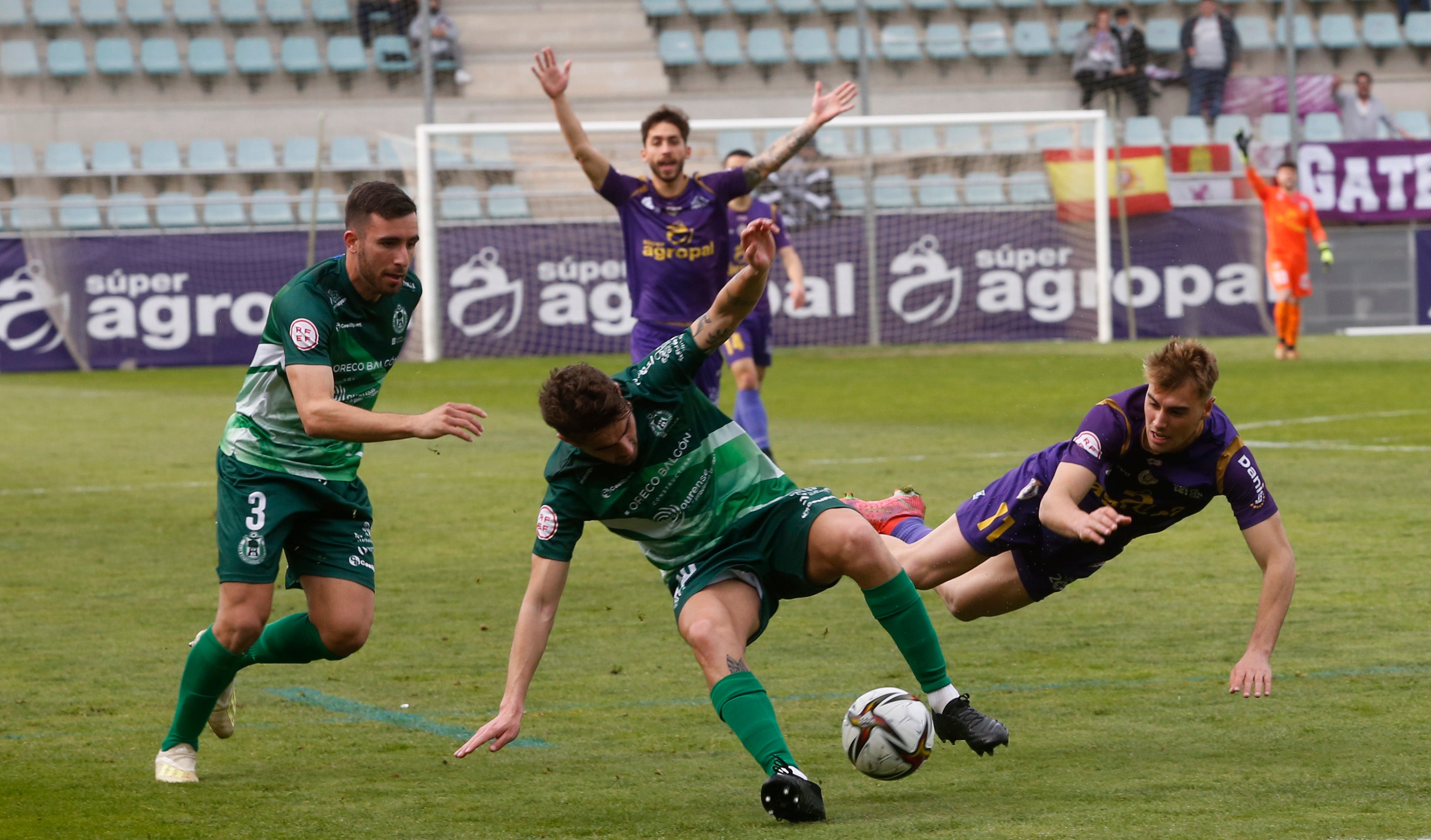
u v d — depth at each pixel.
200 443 33.69
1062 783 10.23
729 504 10.56
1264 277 59.56
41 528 22.83
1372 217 60.03
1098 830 8.91
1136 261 59.06
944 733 10.84
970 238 58.78
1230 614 16.02
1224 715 12.08
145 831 9.46
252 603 10.84
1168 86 64.81
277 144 64.31
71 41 64.94
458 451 31.92
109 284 55.19
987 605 13.63
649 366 10.45
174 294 55.66
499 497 25.64
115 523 23.27
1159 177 58.78
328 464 11.30
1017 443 31.11
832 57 68.19
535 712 12.75
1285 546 11.16
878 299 58.81
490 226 56.09
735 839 9.05
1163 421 11.02
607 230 56.78
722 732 12.05
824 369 51.00
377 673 14.23
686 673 14.10
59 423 37.47
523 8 69.38
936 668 10.78
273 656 11.69
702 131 64.62
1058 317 59.12
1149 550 19.95
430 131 53.12
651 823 9.48
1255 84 64.69
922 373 49.03
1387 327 60.47
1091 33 64.88
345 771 11.01
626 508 10.41
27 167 56.88
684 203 21.86
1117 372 48.06
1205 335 59.56
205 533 22.44
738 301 10.32
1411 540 19.86
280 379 11.03
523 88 66.94
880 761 10.24
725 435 10.64
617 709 12.81
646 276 22.03
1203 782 10.08
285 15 66.31
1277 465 27.12
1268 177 60.53
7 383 50.03
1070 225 58.94
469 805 10.02
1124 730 11.73
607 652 14.98
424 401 42.06
